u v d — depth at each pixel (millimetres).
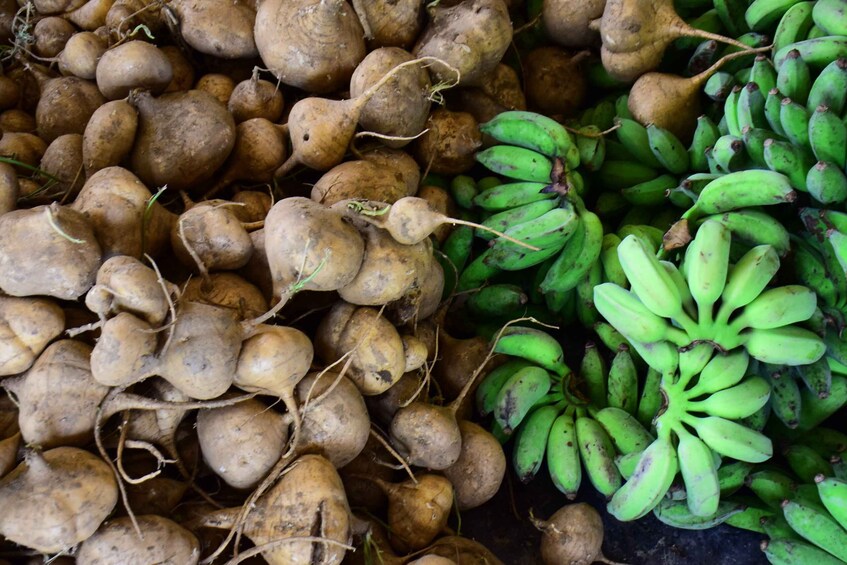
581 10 1464
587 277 1383
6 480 1030
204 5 1384
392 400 1236
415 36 1401
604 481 1274
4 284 1085
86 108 1380
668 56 1498
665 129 1415
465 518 1344
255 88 1352
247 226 1260
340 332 1189
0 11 1553
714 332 1198
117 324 1026
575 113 1564
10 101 1480
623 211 1500
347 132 1280
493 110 1468
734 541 1303
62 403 1072
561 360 1351
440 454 1209
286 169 1330
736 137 1278
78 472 1032
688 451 1189
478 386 1368
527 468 1303
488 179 1453
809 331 1202
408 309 1222
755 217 1227
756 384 1213
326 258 1116
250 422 1110
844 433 1358
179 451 1163
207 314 1076
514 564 1313
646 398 1312
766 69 1307
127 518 1062
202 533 1119
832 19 1271
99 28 1436
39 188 1271
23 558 1071
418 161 1427
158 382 1113
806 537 1201
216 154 1285
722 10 1433
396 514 1218
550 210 1351
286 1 1326
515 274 1458
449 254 1415
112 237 1145
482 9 1358
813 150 1219
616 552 1307
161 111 1283
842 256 1173
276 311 1110
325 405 1143
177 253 1200
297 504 1096
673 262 1288
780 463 1330
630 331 1222
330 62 1335
